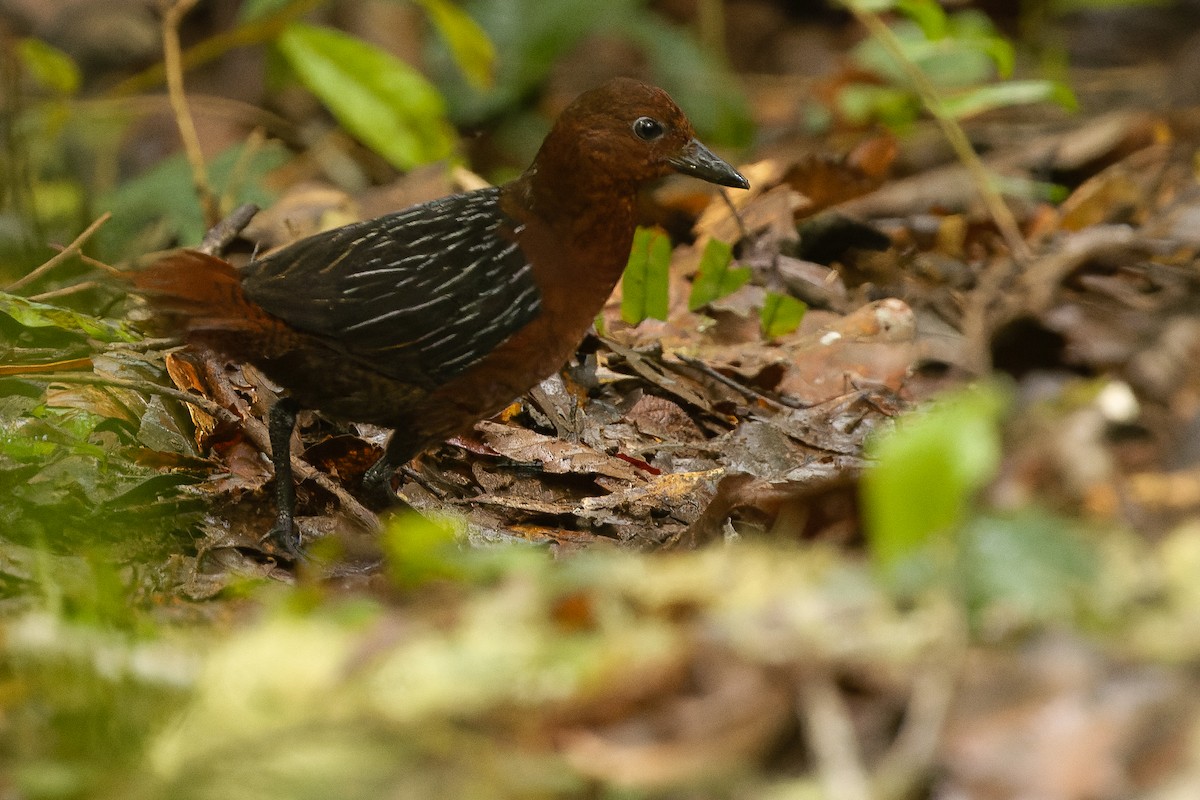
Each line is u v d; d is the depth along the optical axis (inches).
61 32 771.4
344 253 321.1
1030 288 424.2
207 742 192.9
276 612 221.6
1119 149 553.6
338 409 329.4
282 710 197.0
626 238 346.6
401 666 200.8
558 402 388.8
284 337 312.5
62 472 303.7
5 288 389.7
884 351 422.6
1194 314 394.3
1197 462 291.7
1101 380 339.0
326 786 181.0
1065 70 681.0
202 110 665.0
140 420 343.9
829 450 380.2
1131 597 195.9
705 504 346.9
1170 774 168.4
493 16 637.9
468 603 218.7
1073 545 200.5
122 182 682.8
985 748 175.5
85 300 448.8
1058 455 261.0
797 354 427.2
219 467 341.7
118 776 187.6
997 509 214.7
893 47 479.8
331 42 451.8
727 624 201.2
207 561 303.1
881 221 513.0
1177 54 693.9
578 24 630.5
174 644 226.8
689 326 449.1
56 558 272.7
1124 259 444.5
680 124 342.6
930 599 195.2
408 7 686.5
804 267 487.5
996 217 466.6
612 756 183.0
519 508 343.9
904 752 175.5
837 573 210.2
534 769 181.9
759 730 183.0
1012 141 593.9
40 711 205.9
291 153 684.1
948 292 465.1
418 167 521.0
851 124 613.3
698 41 772.6
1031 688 180.1
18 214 506.6
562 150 335.0
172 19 507.2
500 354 332.5
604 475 360.2
